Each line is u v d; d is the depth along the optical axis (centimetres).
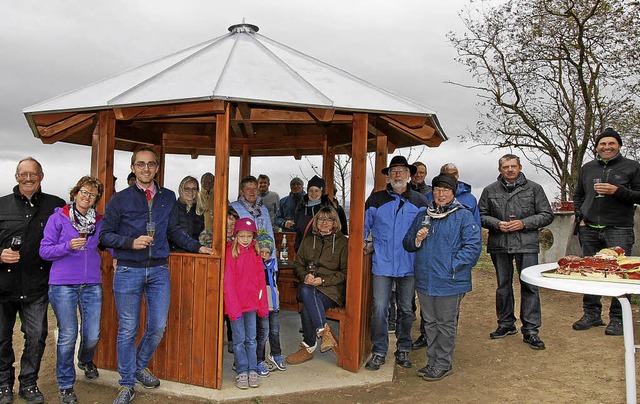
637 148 1224
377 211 470
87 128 575
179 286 423
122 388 386
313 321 466
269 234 468
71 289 375
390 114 446
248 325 421
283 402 400
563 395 410
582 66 1197
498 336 567
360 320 461
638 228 778
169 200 406
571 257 355
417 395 418
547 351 514
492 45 1316
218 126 406
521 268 535
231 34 533
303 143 752
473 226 430
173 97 386
